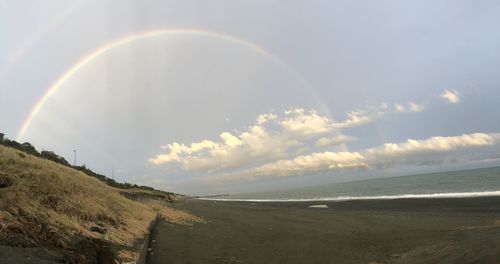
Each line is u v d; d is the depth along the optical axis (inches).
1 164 522.6
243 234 779.4
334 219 1004.6
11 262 296.0
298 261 538.3
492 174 3794.3
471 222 799.1
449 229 720.3
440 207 1165.1
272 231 817.5
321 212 1251.8
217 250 609.6
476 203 1173.7
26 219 393.1
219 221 1022.4
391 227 796.6
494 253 478.6
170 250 593.9
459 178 3661.4
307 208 1524.4
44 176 552.7
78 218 518.9
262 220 1038.4
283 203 2149.4
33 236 364.8
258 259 553.9
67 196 557.3
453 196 1521.9
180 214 1123.3
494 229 665.6
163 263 516.1
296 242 680.4
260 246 649.0
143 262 503.5
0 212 377.1
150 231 733.9
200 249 612.7
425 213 1039.6
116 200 783.7
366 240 665.6
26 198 446.0
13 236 345.1
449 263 470.3
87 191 667.4
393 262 508.4
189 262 524.7
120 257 430.9
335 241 673.0
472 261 463.5
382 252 570.3
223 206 1839.3
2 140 1062.4
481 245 532.1
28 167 561.6
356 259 537.3
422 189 2496.3
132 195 1314.0
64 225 445.7
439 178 4131.4
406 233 707.4
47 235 379.9
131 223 671.1
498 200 1190.3
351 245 630.5
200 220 1034.7
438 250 545.3
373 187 3956.7
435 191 2177.7
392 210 1196.5
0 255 304.0
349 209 1350.9
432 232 699.4
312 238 714.2
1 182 461.4
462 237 617.3
